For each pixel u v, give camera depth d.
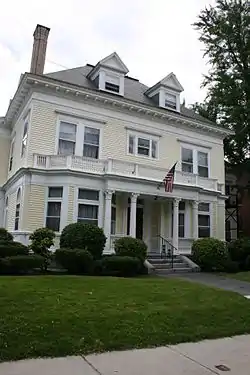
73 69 22.53
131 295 8.71
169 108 22.69
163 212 21.47
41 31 20.14
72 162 17.22
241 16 28.25
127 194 19.06
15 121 21.98
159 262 18.06
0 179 22.58
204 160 23.73
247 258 19.19
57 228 16.73
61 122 18.36
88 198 17.42
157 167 19.83
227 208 32.91
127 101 20.14
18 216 17.45
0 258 12.68
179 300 8.42
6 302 7.06
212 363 4.66
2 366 4.22
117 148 19.89
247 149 28.95
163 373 4.22
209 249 18.20
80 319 6.14
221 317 7.14
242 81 28.05
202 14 29.89
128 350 5.04
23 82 17.75
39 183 16.83
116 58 20.86
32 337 5.12
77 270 14.09
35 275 12.64
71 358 4.59
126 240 16.08
